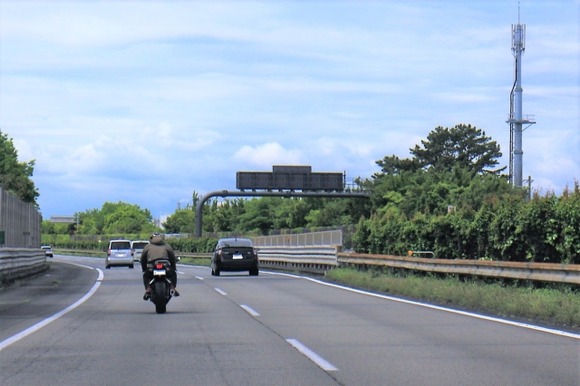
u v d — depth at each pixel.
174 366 10.27
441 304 20.34
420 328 14.59
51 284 32.50
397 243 33.34
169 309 19.42
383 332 14.00
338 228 45.84
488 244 25.61
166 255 18.97
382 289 26.08
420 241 31.53
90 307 20.38
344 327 14.90
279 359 10.83
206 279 35.41
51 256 98.81
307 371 9.80
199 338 13.32
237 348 12.00
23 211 45.50
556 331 13.88
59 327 15.28
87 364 10.49
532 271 19.58
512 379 9.12
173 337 13.50
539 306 16.17
